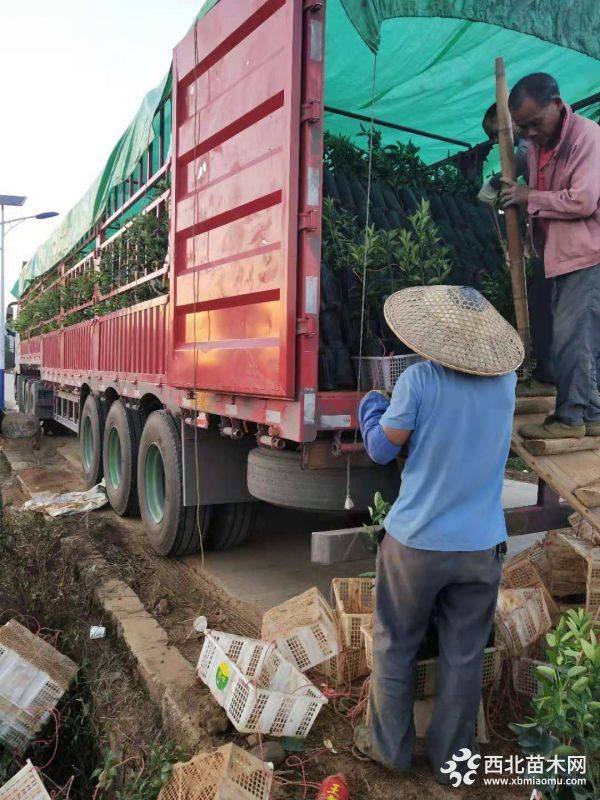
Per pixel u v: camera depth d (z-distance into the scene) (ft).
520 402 12.57
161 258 18.48
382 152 16.96
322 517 22.24
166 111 18.34
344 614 10.56
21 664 11.30
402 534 7.96
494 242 16.78
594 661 7.06
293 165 11.14
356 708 9.76
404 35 13.65
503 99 12.49
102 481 26.27
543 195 11.76
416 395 7.98
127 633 12.95
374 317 13.19
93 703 11.66
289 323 11.20
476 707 8.28
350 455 11.85
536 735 7.32
